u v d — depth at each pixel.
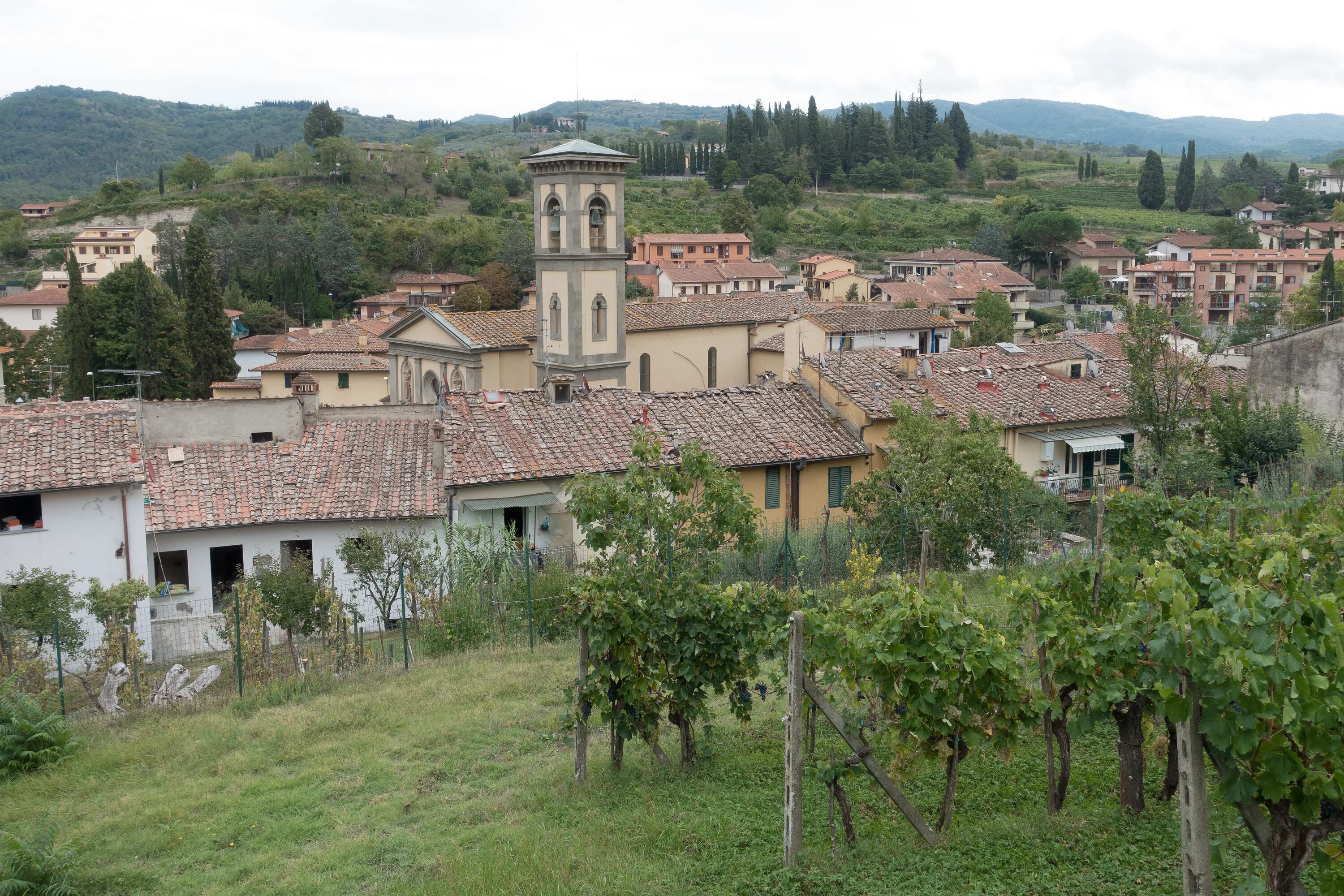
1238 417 33.56
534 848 12.38
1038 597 11.82
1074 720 11.98
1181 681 8.70
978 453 26.47
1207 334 87.75
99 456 26.41
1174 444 31.64
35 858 12.16
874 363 37.62
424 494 28.97
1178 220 186.12
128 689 19.97
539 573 24.78
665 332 51.09
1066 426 37.97
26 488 24.92
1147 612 10.58
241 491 28.78
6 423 26.94
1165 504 18.72
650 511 15.83
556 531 30.00
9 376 75.38
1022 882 10.62
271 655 21.55
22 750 16.17
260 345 94.31
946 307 105.06
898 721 11.71
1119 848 11.12
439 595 24.34
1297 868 8.71
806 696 12.18
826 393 34.97
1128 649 10.71
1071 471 37.88
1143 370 31.73
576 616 14.16
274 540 28.17
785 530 26.98
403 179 189.50
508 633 22.45
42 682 19.64
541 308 45.91
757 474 31.70
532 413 32.88
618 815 13.31
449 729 16.88
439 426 29.92
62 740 16.66
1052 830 11.63
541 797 14.19
